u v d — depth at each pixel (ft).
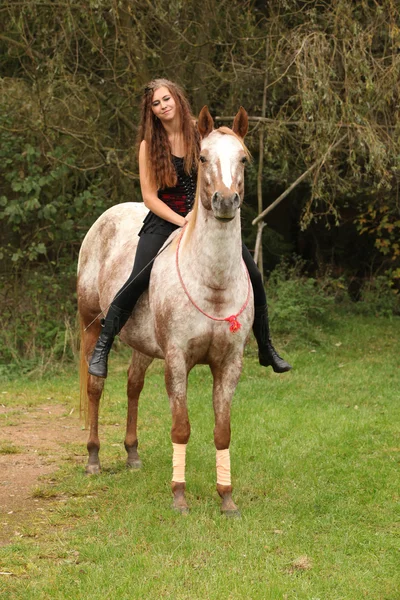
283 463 18.43
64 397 27.25
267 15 37.96
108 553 13.25
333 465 18.34
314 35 30.86
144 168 15.99
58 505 16.15
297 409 23.99
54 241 34.42
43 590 11.98
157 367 31.07
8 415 24.68
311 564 12.87
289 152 36.35
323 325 38.52
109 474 18.15
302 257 47.78
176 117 15.83
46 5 32.73
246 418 22.90
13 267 33.94
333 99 31.89
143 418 23.72
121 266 17.37
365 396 26.16
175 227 16.22
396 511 15.40
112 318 16.20
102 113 35.63
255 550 13.33
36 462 19.48
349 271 47.34
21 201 32.78
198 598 11.71
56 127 32.81
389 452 19.34
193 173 16.26
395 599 11.83
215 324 14.60
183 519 14.67
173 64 35.76
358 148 32.50
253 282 16.17
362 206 46.06
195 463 18.56
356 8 33.83
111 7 30.53
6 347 32.22
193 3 34.40
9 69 38.32
